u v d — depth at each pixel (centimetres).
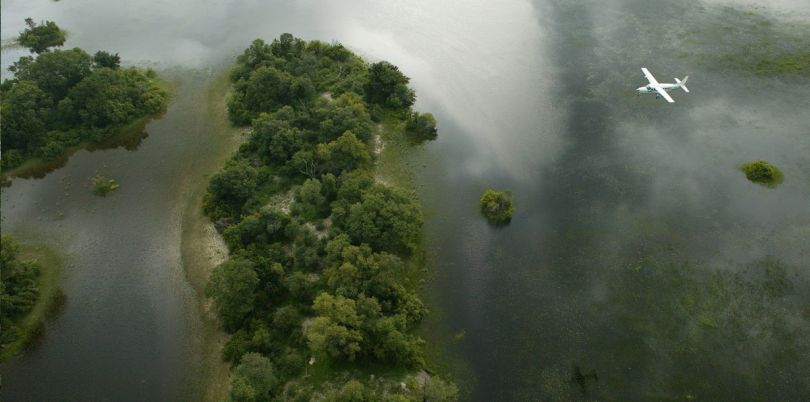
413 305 8319
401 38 15262
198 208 10581
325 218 9944
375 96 12738
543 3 16088
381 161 11281
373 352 7625
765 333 7938
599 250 9338
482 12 16088
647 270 8944
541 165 11069
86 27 16800
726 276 8719
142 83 13625
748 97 12081
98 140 12256
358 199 9750
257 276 8412
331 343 7325
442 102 12838
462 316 8475
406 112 12306
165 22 16800
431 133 11894
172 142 12250
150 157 11906
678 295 8531
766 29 13850
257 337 7812
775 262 8869
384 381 7450
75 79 12950
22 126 11869
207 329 8531
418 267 9212
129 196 11062
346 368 7650
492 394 7506
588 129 11769
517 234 9719
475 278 9038
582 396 7412
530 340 8112
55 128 12438
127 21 16988
